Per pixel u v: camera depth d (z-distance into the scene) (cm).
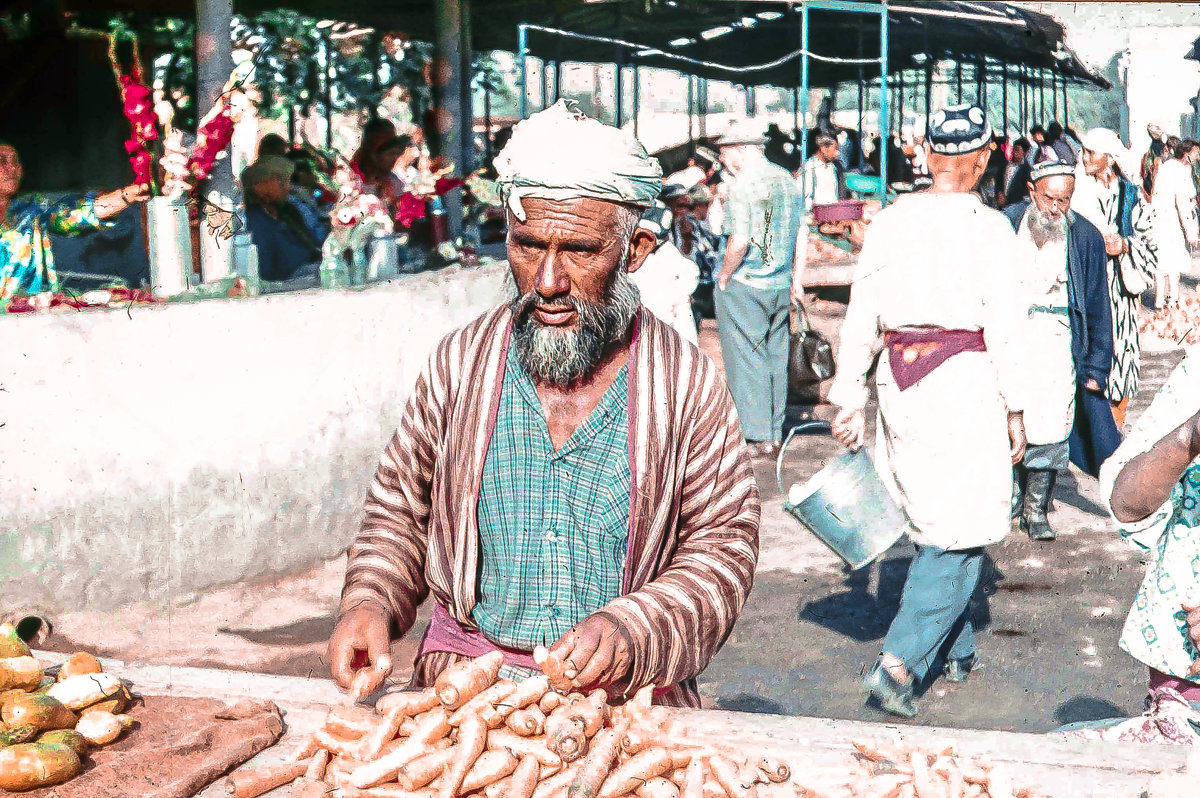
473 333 190
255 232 596
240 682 185
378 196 638
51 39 805
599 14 1157
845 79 1454
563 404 183
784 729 169
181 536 450
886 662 359
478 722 153
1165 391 219
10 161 442
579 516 182
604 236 169
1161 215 1052
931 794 149
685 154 1423
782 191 662
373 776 149
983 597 459
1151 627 216
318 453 501
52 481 415
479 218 782
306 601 456
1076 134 1275
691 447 187
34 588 413
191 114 793
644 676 167
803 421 752
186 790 151
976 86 1627
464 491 184
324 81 930
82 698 163
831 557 514
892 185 1443
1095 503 583
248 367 469
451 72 812
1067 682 383
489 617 185
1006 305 350
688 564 182
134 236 531
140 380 435
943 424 353
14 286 445
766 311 672
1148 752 163
